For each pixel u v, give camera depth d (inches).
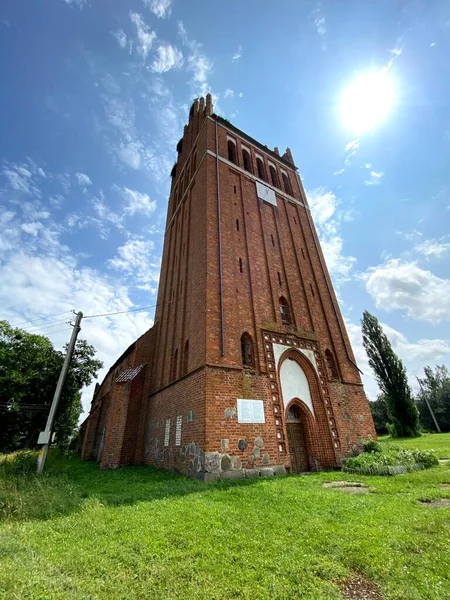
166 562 188.1
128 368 974.4
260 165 1069.8
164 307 989.2
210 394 524.4
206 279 645.3
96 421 1096.2
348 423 682.8
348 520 255.9
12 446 1177.4
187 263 842.8
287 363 675.4
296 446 622.2
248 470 497.4
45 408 1165.7
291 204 1029.8
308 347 723.4
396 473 491.2
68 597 146.6
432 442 1061.1
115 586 160.9
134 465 751.7
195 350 615.5
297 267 872.3
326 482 457.4
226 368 564.4
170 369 764.0
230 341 599.5
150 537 224.8
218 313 617.3
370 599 150.9
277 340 676.7
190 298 754.8
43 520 272.1
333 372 755.4
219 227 741.3
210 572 175.6
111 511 294.8
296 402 644.7
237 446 507.5
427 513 260.8
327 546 205.5
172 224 1142.3
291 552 198.2
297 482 440.5
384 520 251.1
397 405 1642.5
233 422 522.6
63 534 234.7
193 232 836.6
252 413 550.9
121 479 534.9
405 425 1605.6
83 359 1369.3
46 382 1230.3
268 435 548.7
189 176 1071.6
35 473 517.7
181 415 604.1
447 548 192.2
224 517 270.5
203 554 198.1
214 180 836.6
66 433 1485.0
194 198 912.9
